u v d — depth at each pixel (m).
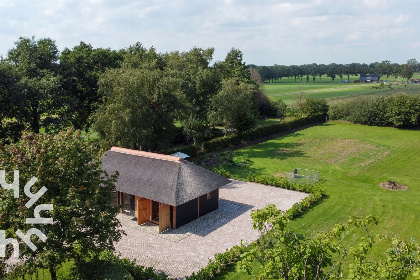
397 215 29.41
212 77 54.31
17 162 15.68
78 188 16.84
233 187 37.94
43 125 48.50
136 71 42.06
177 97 42.66
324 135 67.06
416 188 36.59
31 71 50.09
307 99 85.25
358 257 12.04
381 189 36.50
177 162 29.12
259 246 14.09
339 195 34.66
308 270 12.85
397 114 70.81
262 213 12.85
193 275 19.80
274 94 158.38
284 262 12.57
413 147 55.25
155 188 27.66
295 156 51.75
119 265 18.95
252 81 87.56
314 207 31.64
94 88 57.12
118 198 31.62
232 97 54.81
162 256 23.50
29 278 20.20
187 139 60.50
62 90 50.00
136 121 39.38
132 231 27.53
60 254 15.70
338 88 182.25
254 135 62.66
